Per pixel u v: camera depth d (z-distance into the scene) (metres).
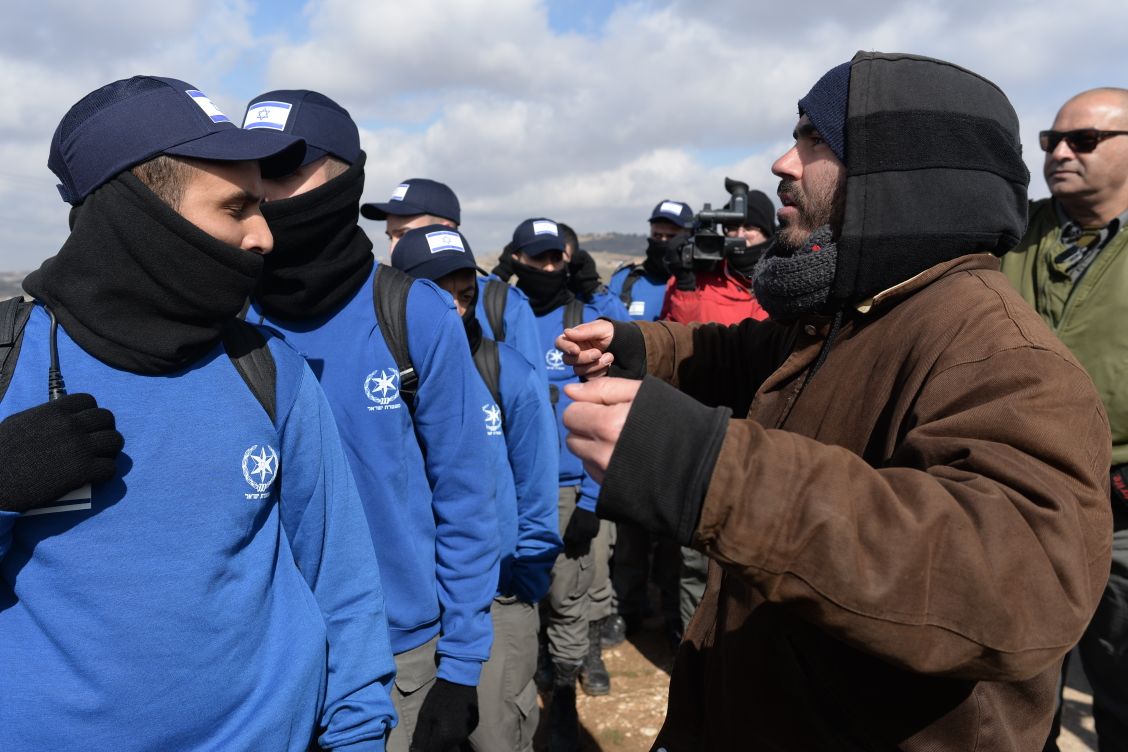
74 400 1.09
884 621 0.79
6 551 1.08
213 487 1.25
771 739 1.17
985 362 0.94
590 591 3.99
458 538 2.11
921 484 0.83
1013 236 1.14
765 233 4.85
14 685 1.11
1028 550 0.78
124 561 1.15
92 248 1.15
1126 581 2.58
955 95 1.09
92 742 1.13
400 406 2.03
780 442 0.85
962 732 1.02
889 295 1.14
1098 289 2.67
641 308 6.12
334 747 1.47
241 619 1.27
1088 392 0.91
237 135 1.24
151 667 1.16
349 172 1.93
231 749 1.24
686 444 0.83
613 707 3.94
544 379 3.78
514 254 4.48
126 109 1.16
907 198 1.09
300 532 1.49
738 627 1.21
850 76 1.13
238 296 1.26
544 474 2.80
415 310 2.02
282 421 1.39
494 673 2.60
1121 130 2.58
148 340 1.19
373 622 1.56
